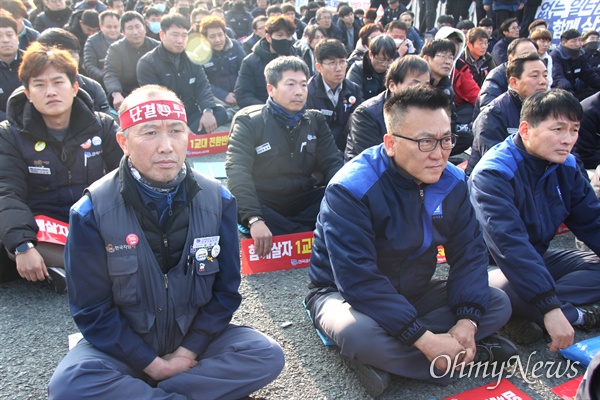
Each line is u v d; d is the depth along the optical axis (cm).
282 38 634
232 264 215
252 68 642
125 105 191
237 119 363
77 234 190
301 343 269
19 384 232
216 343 216
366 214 230
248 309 300
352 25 1123
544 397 230
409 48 743
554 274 298
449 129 217
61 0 848
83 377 183
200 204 206
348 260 223
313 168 384
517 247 253
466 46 674
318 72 477
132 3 1266
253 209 336
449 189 238
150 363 197
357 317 224
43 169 302
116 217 193
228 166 349
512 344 244
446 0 1116
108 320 194
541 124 263
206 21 723
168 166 189
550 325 238
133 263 193
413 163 219
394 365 222
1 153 292
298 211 391
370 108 391
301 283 333
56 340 265
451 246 247
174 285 202
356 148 396
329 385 238
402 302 219
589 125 462
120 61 651
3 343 260
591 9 912
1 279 312
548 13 984
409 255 240
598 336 262
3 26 448
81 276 192
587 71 766
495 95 522
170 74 588
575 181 287
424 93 212
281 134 363
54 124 299
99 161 318
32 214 288
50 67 281
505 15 995
